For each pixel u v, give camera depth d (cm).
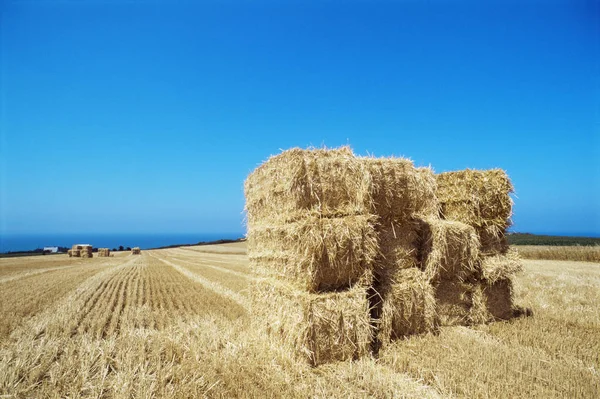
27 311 1063
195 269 2525
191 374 543
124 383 501
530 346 630
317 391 479
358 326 611
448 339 665
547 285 1284
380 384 488
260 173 794
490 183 820
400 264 713
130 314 994
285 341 620
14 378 535
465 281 786
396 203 707
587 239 4381
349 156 665
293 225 620
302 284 611
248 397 468
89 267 2934
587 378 493
